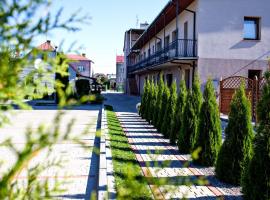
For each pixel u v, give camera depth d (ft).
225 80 56.44
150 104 46.01
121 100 107.04
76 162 23.27
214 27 58.80
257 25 60.85
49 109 68.59
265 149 14.65
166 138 34.01
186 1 61.26
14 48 4.60
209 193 17.07
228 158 18.81
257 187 14.65
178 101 30.94
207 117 22.70
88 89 81.41
